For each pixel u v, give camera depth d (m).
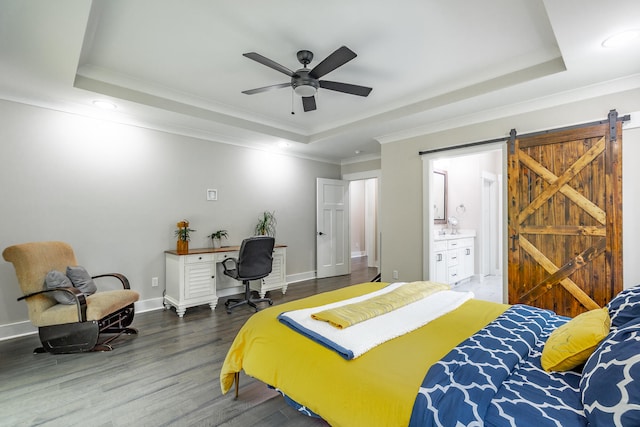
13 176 3.02
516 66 2.76
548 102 3.05
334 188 6.12
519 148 3.22
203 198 4.38
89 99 3.12
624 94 2.67
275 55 2.66
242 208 4.83
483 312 1.99
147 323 3.39
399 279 4.33
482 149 3.51
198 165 4.34
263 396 2.03
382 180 4.57
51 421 1.77
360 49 2.56
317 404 1.31
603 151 2.74
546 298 3.03
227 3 2.01
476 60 2.73
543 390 1.12
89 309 2.60
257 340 1.72
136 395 2.02
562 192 2.95
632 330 1.08
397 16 2.13
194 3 2.00
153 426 1.73
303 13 2.11
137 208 3.79
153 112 3.49
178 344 2.83
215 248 4.33
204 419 1.79
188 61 2.77
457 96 3.19
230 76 3.07
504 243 3.34
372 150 5.43
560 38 2.06
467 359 1.28
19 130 3.05
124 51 2.60
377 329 1.62
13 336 2.98
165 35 2.37
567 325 1.46
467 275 5.36
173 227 4.09
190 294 3.74
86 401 1.96
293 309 2.00
